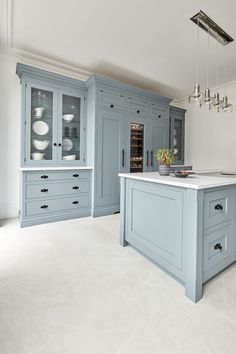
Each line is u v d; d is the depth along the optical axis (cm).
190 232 136
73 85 312
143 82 386
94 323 114
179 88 414
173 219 153
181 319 118
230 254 168
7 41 264
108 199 332
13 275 159
